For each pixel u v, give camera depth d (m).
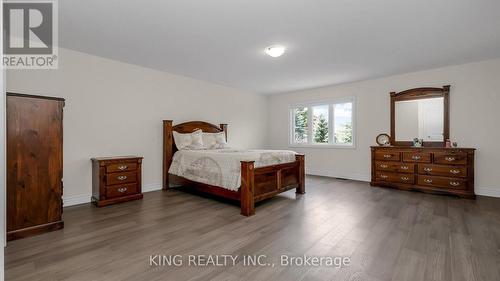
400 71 4.45
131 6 2.23
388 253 2.00
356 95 5.30
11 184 2.24
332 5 2.21
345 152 5.50
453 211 3.07
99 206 3.30
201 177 3.71
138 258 1.92
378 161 4.60
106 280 1.63
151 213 3.05
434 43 3.12
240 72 4.50
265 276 1.69
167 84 4.54
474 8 2.25
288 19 2.47
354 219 2.80
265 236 2.35
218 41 3.05
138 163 3.73
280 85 5.66
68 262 1.85
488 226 2.56
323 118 5.98
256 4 2.20
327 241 2.23
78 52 3.44
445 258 1.91
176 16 2.42
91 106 3.57
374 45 3.18
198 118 5.11
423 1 2.14
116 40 3.03
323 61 3.85
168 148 4.41
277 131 6.81
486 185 3.88
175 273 1.72
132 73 4.04
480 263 1.83
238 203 3.53
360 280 1.64
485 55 3.60
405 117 4.62
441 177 3.92
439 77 4.27
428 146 4.36
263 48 3.30
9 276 1.67
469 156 3.69
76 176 3.43
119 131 3.89
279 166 3.60
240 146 6.12
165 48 3.31
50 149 2.49
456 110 4.11
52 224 2.46
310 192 4.16
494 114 3.80
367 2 2.16
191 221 2.76
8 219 2.22
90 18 2.46
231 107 5.87
